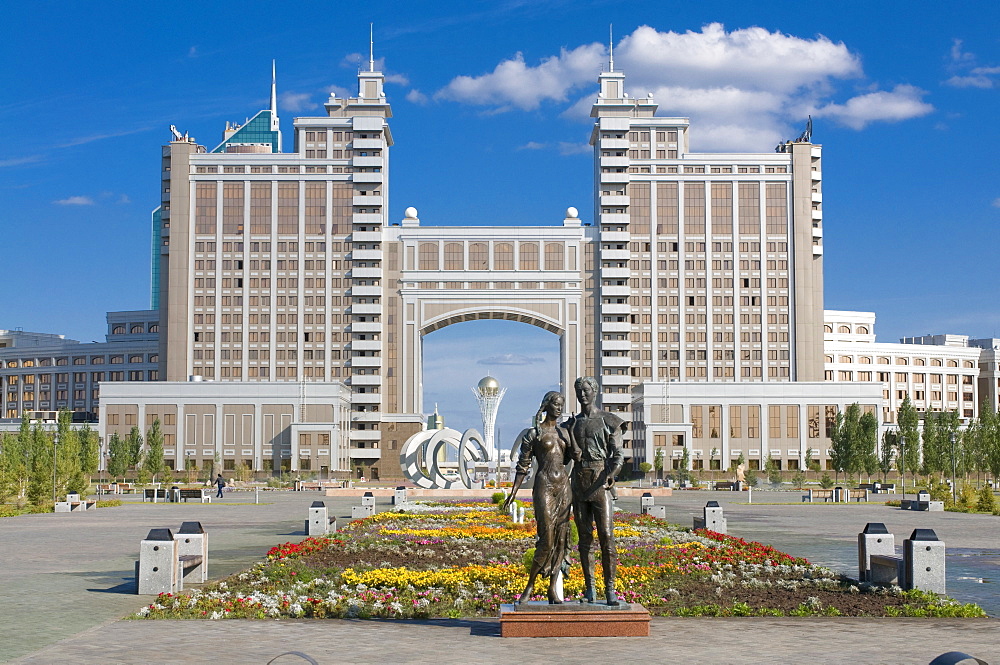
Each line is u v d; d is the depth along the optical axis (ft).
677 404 473.67
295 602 73.31
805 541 131.54
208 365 500.33
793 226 508.94
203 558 86.58
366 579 83.61
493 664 52.75
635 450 494.59
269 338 502.38
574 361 504.84
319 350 501.56
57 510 204.85
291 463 455.63
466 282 507.30
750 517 187.73
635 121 513.45
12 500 237.04
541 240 510.17
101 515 193.67
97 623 66.90
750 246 509.35
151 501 252.01
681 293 507.71
